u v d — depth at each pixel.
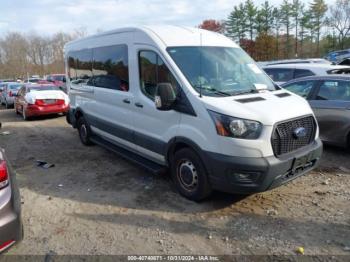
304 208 4.24
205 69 4.62
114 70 5.98
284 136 3.98
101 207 4.52
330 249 3.38
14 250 3.55
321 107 6.40
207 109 4.04
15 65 82.38
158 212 4.30
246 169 3.80
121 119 5.88
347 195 4.56
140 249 3.52
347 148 6.23
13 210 3.08
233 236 3.69
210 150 4.02
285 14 58.75
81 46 7.44
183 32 5.05
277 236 3.64
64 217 4.28
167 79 4.61
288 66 10.16
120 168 6.12
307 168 4.42
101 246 3.59
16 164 6.61
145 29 5.06
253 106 4.03
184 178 4.57
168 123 4.65
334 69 8.98
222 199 4.56
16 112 14.94
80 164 6.46
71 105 8.33
